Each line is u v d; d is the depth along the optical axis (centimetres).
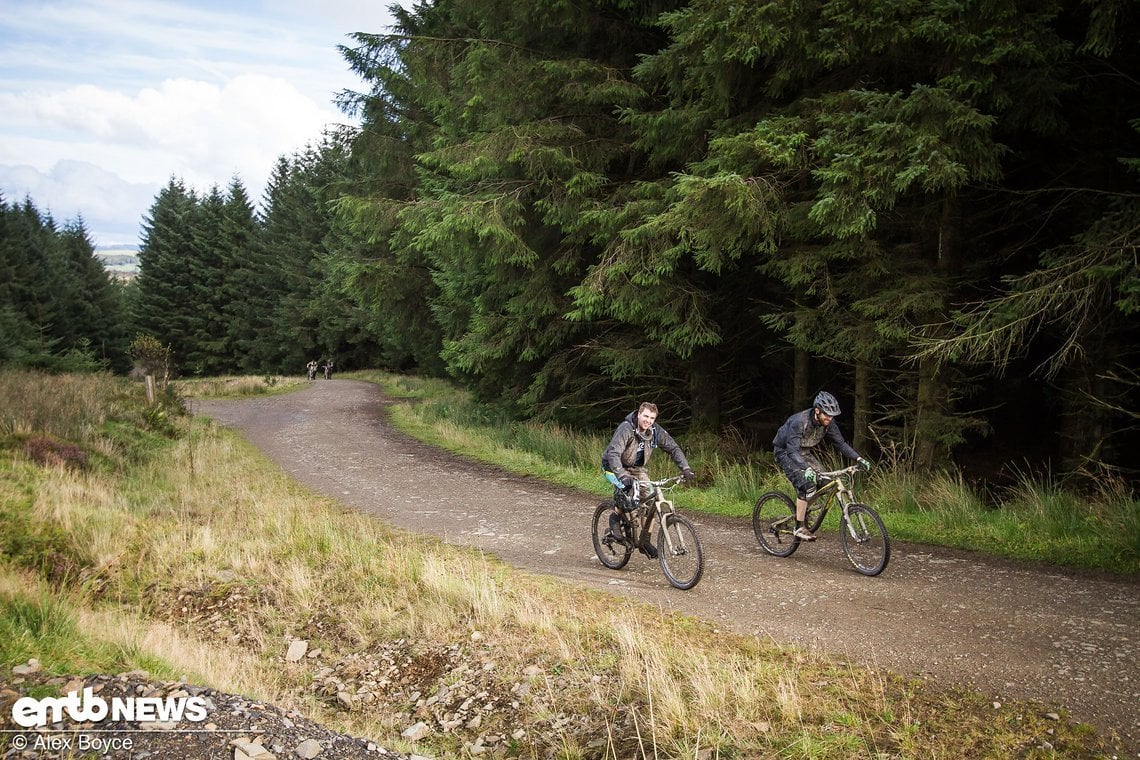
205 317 6156
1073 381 1056
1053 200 1099
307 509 1059
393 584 704
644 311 1268
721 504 1064
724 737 413
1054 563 714
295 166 5819
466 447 1753
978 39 804
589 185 1286
